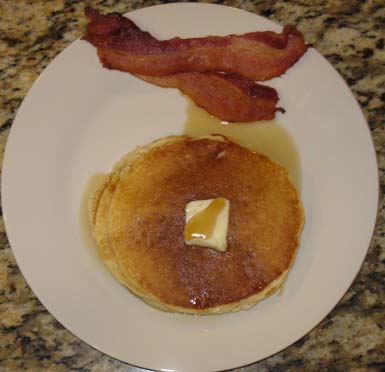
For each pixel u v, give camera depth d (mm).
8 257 416
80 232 403
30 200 397
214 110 429
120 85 424
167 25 427
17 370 399
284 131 426
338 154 414
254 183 403
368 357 408
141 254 390
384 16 467
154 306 388
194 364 377
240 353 379
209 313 385
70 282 388
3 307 408
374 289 420
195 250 390
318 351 410
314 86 422
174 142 413
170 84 428
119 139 422
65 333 407
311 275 398
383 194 434
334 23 464
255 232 395
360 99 451
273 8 465
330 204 409
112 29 416
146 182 400
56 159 408
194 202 390
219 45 422
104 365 404
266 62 423
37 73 448
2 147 431
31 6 462
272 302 393
